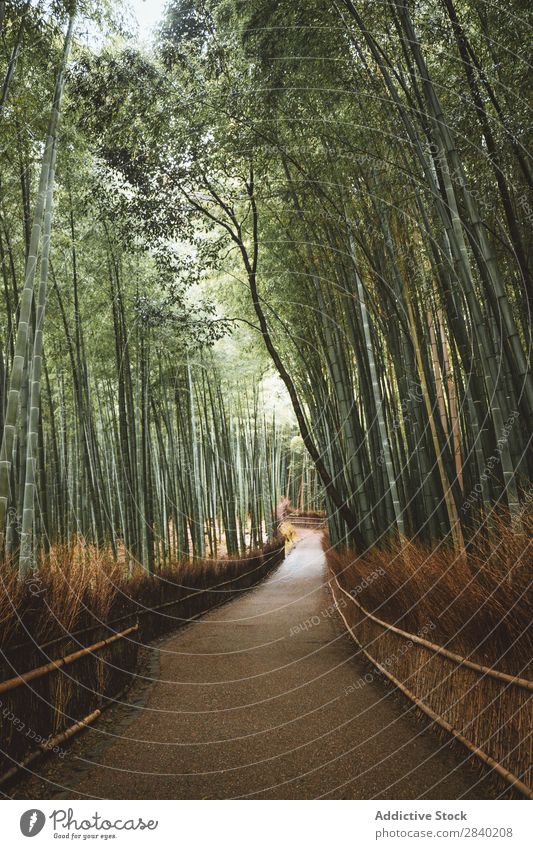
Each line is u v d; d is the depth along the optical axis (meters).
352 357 8.98
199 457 14.69
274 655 5.84
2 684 2.50
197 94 7.00
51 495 9.29
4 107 5.00
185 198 8.23
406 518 6.44
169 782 2.68
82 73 6.78
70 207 7.73
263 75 6.09
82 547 4.84
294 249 8.40
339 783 2.59
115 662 4.35
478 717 2.62
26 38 5.40
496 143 4.42
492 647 2.51
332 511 11.06
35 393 5.14
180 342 9.91
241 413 18.27
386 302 6.31
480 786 2.42
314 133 6.22
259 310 8.57
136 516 9.58
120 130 7.10
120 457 11.03
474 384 4.53
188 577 9.33
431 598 3.31
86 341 10.07
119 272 9.25
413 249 5.45
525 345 4.64
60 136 6.57
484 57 4.61
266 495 21.72
